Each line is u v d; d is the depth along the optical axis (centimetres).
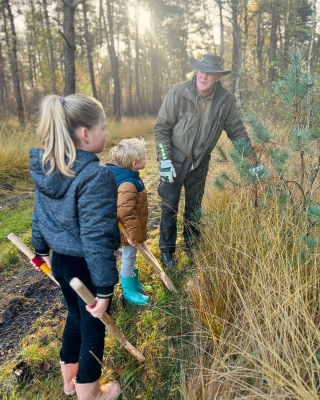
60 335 227
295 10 1011
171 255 313
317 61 842
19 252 349
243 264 235
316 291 200
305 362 151
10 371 197
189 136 281
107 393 179
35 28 1473
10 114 1252
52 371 202
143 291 273
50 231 145
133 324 238
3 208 479
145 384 192
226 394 152
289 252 232
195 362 191
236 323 196
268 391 148
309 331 166
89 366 160
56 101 136
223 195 338
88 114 139
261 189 260
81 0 980
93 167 134
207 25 2383
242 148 259
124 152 225
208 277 243
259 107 723
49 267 174
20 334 230
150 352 211
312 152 234
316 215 204
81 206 132
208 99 273
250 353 170
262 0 1034
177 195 303
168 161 279
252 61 1162
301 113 245
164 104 280
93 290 151
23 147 685
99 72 4059
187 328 229
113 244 138
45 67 1573
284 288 194
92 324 158
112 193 137
